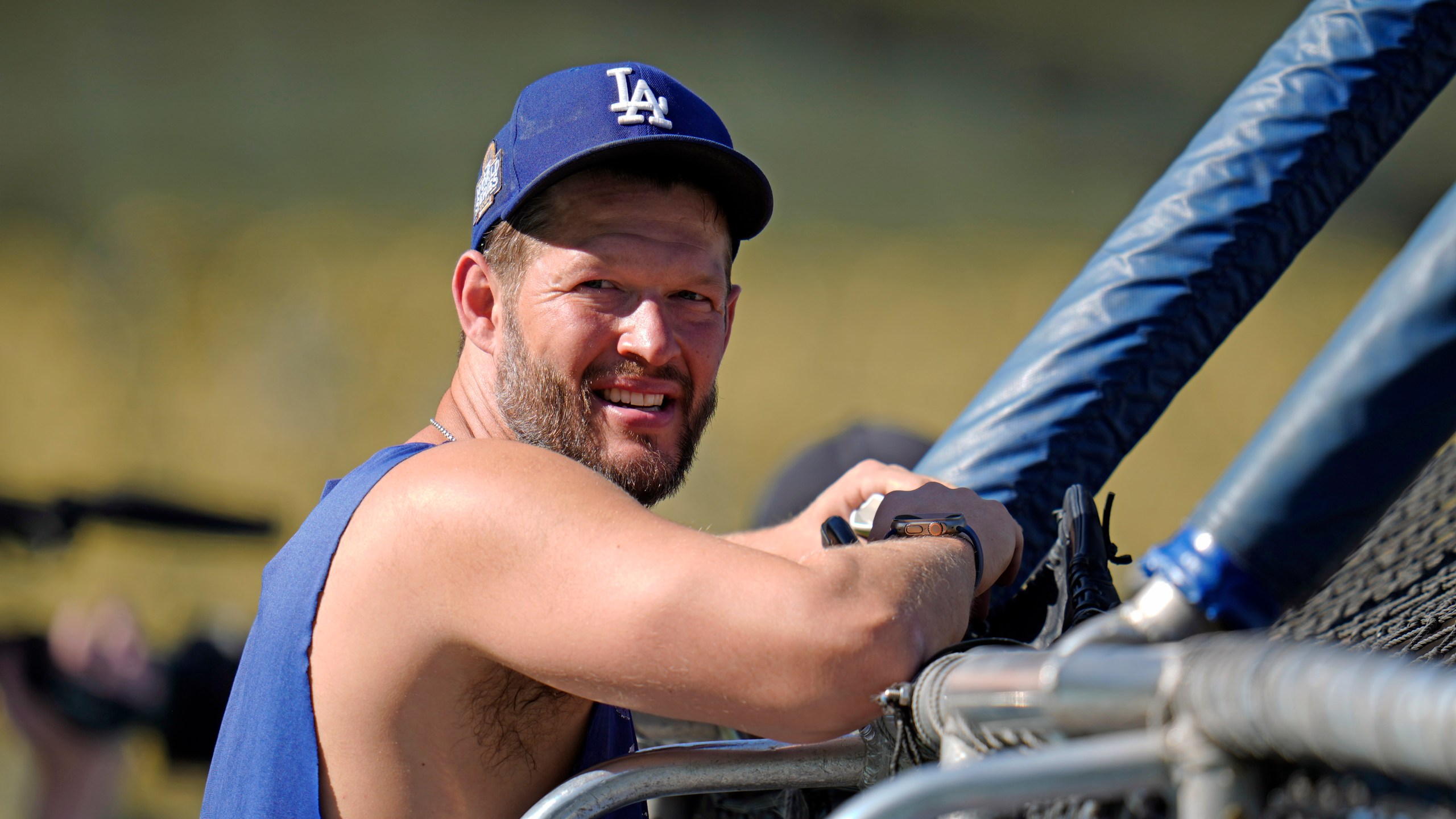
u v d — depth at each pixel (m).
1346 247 50.16
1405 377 2.45
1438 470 4.21
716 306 4.90
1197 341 5.36
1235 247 5.28
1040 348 5.60
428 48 56.56
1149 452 37.66
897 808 2.07
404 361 40.22
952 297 47.06
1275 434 2.57
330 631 4.03
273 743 4.06
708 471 37.56
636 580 3.50
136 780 15.99
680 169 4.74
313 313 40.69
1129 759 2.08
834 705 3.36
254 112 51.69
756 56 61.84
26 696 11.02
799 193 53.19
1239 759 2.03
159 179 46.97
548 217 4.72
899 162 56.75
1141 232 5.49
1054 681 2.35
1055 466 5.43
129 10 52.44
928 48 64.12
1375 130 5.16
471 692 4.01
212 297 41.41
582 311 4.69
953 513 4.25
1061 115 62.03
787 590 3.39
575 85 4.80
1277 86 5.27
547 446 4.79
